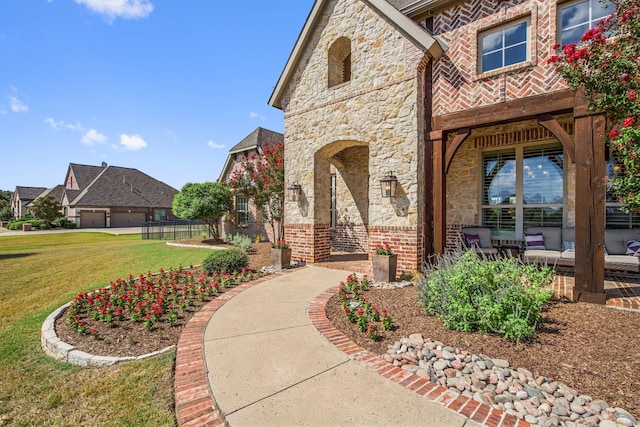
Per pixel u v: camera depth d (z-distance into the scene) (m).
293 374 3.33
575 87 4.92
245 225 18.89
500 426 2.48
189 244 17.03
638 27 4.27
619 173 5.46
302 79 10.46
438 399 2.86
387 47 8.41
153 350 4.22
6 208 57.41
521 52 7.12
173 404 3.03
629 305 5.28
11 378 3.75
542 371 3.28
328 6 9.76
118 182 45.34
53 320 5.34
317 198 10.18
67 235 28.86
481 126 7.56
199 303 6.02
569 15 6.60
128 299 5.94
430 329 4.37
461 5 7.83
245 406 2.77
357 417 2.60
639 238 7.65
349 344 4.06
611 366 3.31
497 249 9.27
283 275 8.37
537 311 4.23
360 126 8.94
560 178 8.92
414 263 7.87
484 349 3.75
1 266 11.61
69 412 3.03
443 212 7.96
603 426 2.48
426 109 8.17
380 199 8.53
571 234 8.39
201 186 18.41
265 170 14.70
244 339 4.28
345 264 9.70
